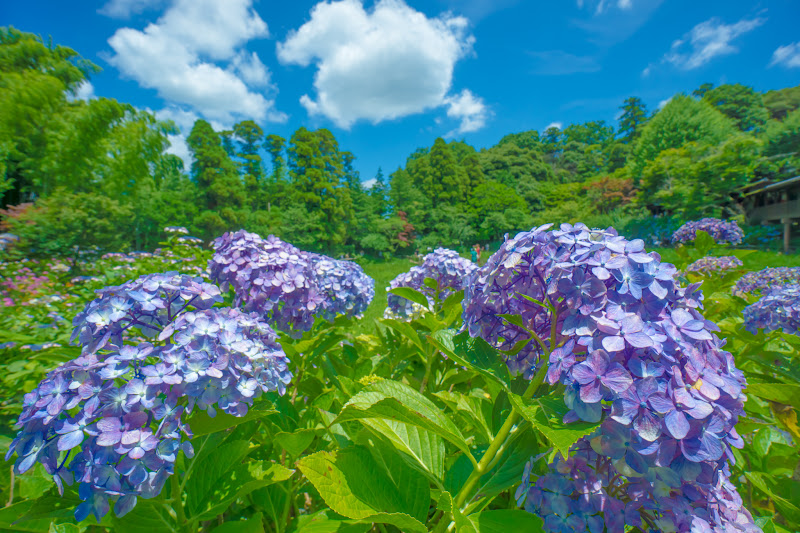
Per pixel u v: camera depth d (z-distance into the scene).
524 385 1.50
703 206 27.08
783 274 4.22
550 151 90.94
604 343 0.95
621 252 1.10
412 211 49.84
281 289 2.32
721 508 1.13
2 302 5.78
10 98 13.02
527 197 61.47
